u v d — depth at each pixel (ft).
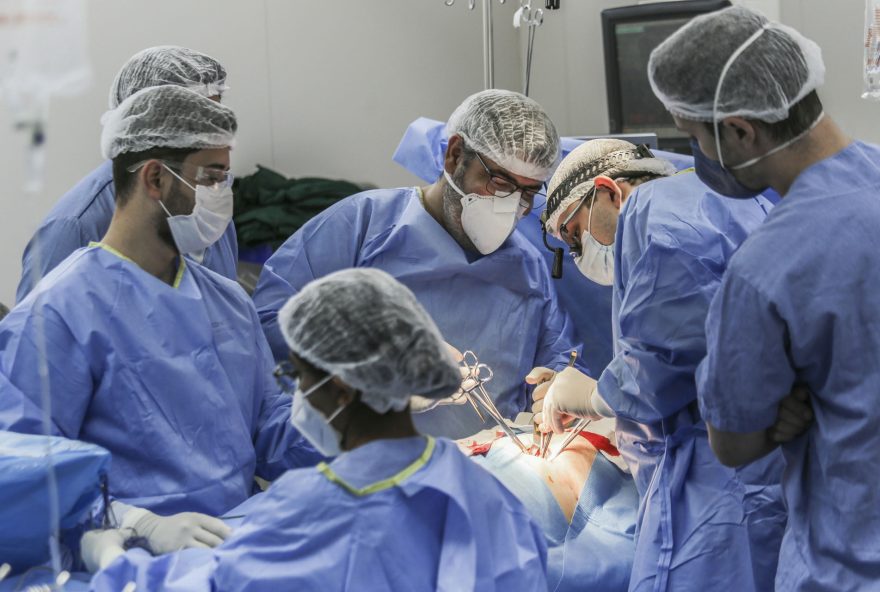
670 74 4.98
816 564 4.91
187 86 7.51
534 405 7.43
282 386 4.85
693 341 5.65
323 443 4.75
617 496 7.05
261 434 6.56
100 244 5.99
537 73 15.92
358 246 7.72
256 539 4.30
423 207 7.73
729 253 5.78
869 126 12.06
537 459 7.04
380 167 15.06
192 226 5.94
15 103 3.63
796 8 12.21
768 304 4.75
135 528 5.32
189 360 5.99
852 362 4.72
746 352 4.83
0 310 7.30
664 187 6.07
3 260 11.00
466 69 15.66
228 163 6.05
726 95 4.84
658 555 5.90
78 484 5.02
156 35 12.76
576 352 7.70
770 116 4.83
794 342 4.77
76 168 12.04
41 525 5.00
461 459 4.59
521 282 7.86
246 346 6.49
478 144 6.97
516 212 7.27
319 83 14.33
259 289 7.61
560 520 6.67
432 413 7.56
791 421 5.02
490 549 4.46
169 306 5.98
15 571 5.17
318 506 4.28
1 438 5.12
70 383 5.61
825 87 12.25
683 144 12.81
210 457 5.98
